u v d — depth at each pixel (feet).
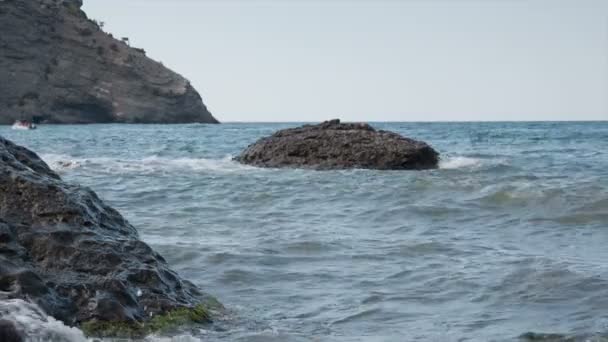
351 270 33.12
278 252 36.96
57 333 20.45
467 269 32.55
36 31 435.94
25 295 21.97
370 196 62.18
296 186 69.87
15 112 417.49
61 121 431.43
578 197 54.54
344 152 89.20
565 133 258.16
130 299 23.77
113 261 24.81
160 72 471.62
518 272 31.12
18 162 27.35
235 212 53.47
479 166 89.61
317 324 25.16
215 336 23.43
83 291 23.39
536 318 25.12
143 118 451.53
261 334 23.72
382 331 24.23
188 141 186.70
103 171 85.56
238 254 35.94
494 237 41.88
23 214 25.23
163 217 50.21
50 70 435.53
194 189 67.92
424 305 27.25
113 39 470.39
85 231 25.38
